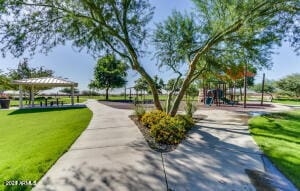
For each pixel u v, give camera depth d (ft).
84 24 26.11
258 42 25.57
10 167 14.05
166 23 34.60
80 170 13.00
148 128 24.81
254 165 13.62
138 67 30.78
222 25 24.61
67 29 25.58
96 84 108.58
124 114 38.75
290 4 19.16
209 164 13.74
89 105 63.72
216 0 25.84
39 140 20.98
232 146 17.79
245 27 21.76
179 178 11.72
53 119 35.96
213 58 33.19
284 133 22.80
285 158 14.94
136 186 10.86
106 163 14.03
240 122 29.76
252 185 10.95
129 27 29.19
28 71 109.81
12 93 128.06
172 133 19.85
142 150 16.66
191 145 18.08
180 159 14.62
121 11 27.12
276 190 10.46
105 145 18.22
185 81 29.78
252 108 52.75
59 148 17.56
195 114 39.17
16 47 22.84
